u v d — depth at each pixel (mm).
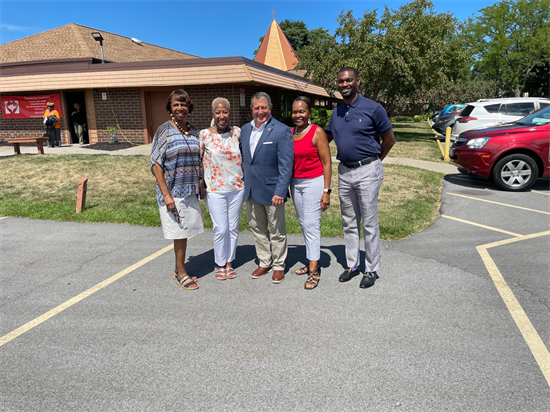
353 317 3277
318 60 21750
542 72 51406
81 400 2336
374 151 3660
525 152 8203
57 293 3791
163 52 22953
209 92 15516
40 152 12789
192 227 3836
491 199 7496
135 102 16188
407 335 2996
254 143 3752
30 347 2891
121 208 6809
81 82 15680
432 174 9914
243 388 2426
